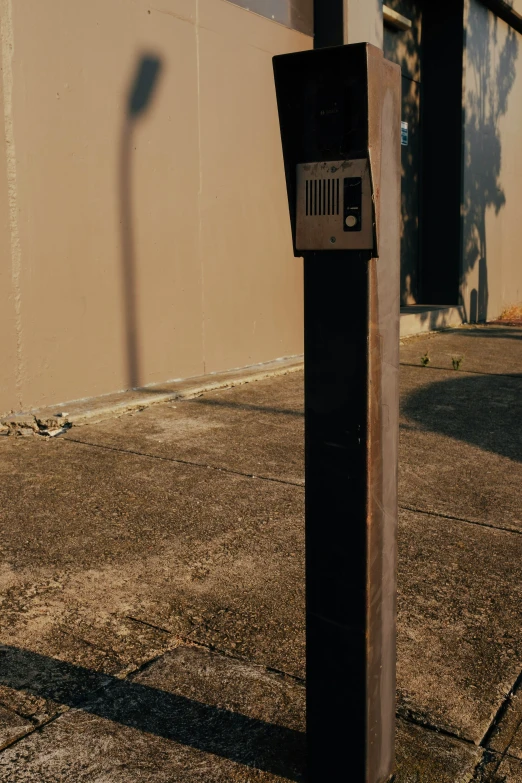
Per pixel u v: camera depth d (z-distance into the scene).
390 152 1.48
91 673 2.10
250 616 2.42
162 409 5.14
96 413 4.83
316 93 1.44
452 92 10.09
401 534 3.10
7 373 4.60
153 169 5.50
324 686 1.60
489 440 4.56
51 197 4.76
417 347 8.30
